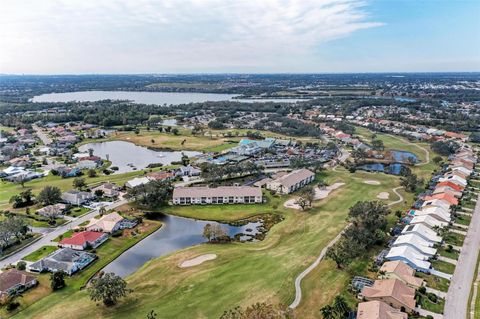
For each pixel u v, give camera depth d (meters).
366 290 76.81
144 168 195.00
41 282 86.25
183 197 138.62
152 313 67.75
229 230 118.00
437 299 76.12
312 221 120.12
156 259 96.81
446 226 110.88
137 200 137.75
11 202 137.00
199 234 115.06
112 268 94.69
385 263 88.06
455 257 94.69
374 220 106.75
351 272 86.88
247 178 171.38
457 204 129.88
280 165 194.00
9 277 83.12
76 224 119.50
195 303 75.19
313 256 94.81
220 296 77.31
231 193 140.25
